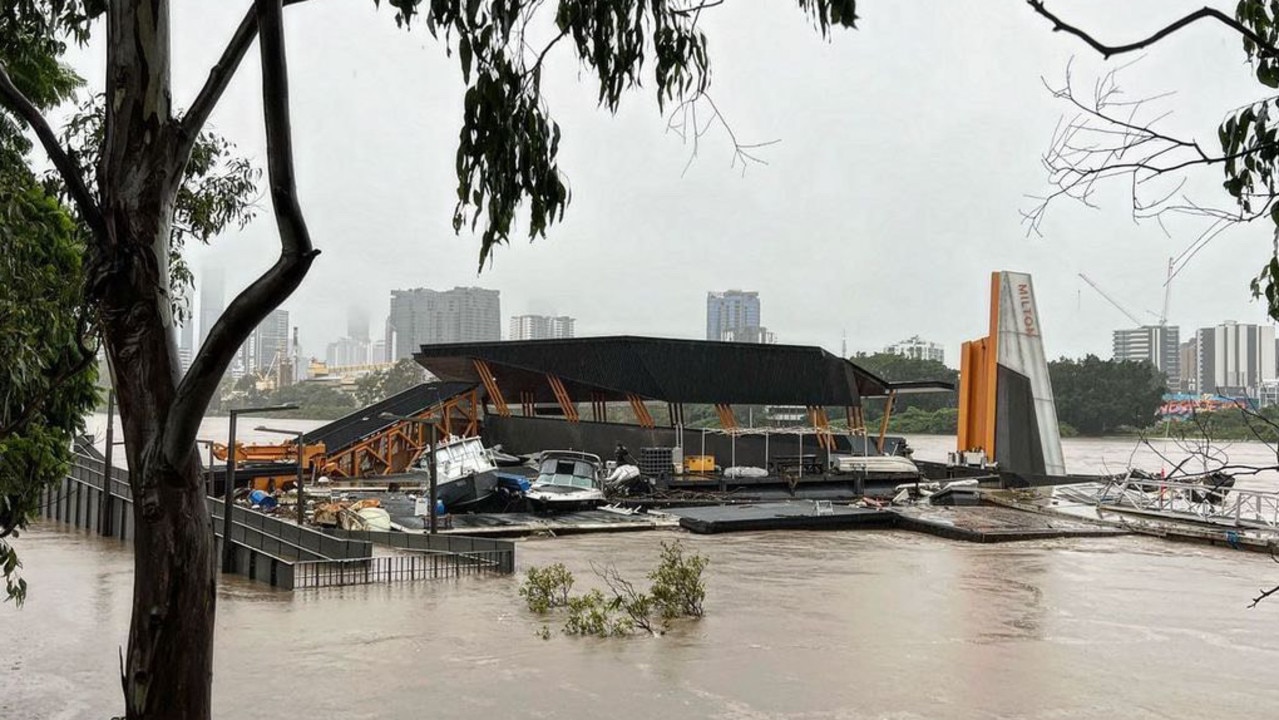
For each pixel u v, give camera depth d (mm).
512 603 22594
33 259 10234
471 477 40500
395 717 13664
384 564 28000
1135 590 25109
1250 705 14734
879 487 50281
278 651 17500
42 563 28172
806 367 53156
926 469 55500
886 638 19125
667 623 20516
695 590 21672
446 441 47500
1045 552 32656
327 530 34188
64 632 18844
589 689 15156
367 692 14883
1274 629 20266
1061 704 14688
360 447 52594
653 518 39812
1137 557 31422
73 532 36656
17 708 13820
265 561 25234
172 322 5809
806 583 26016
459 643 18281
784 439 54562
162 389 5648
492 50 5980
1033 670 16672
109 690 14820
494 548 27859
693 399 50281
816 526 38938
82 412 11648
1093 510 41656
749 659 17266
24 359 9461
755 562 29953
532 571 22547
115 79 5660
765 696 14875
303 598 23000
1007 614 21812
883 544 34625
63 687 14961
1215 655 17969
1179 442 6492
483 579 26281
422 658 17062
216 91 5938
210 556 5777
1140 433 7691
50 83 11750
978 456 51562
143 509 5555
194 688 5613
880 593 24484
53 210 10750
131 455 5625
